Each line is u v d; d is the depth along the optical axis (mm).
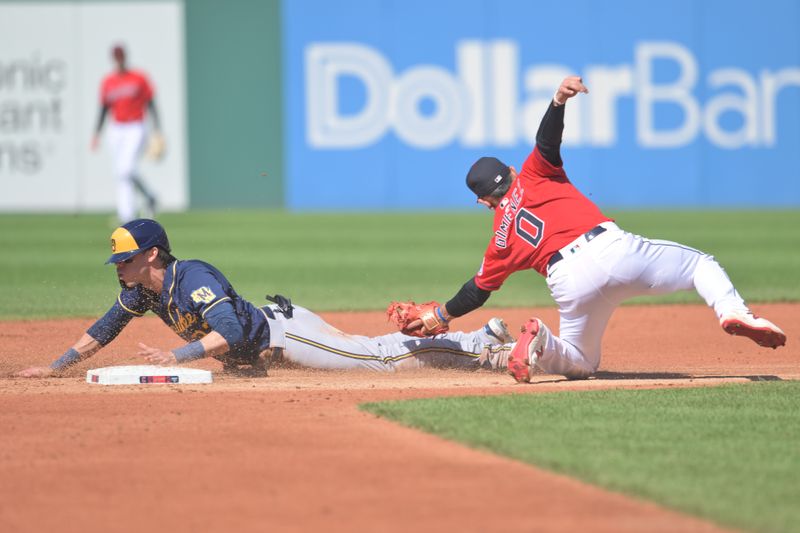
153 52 82875
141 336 31266
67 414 19453
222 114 84062
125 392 21609
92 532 13094
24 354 28172
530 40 81500
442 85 81875
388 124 82438
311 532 12922
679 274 21531
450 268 49906
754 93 82188
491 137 82062
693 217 73375
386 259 53594
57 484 15055
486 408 19344
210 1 83000
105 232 67375
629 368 25969
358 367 24203
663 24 81375
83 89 81875
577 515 13398
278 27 83375
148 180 83438
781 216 74500
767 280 44656
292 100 82500
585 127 81375
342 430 18016
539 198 21828
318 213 81625
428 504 13914
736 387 21500
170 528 13172
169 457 16406
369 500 14109
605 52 81250
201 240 62281
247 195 84812
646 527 12938
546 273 22125
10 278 46688
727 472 14984
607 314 22312
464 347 24719
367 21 81562
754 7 81625
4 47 81125
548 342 22078
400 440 17234
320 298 40375
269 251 57062
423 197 82938
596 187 81688
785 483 14461
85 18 81688
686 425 17828
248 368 24109
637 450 16188
